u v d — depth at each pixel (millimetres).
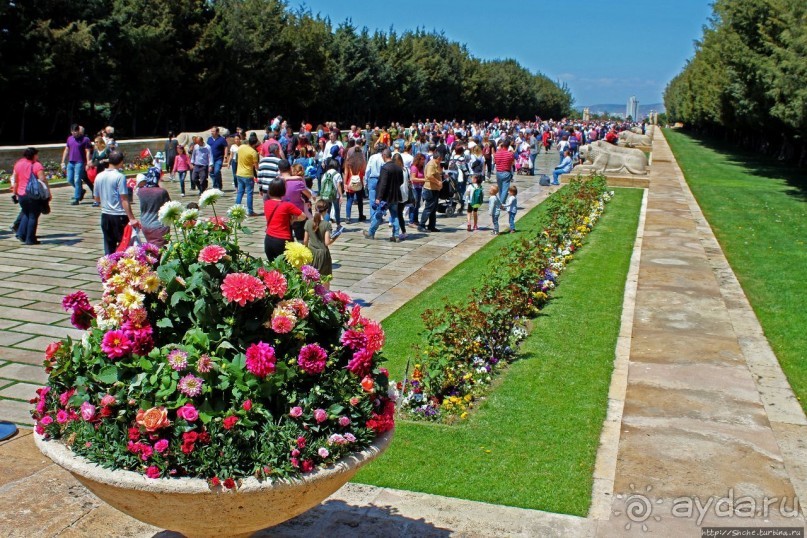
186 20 41531
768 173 33219
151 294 3553
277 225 8562
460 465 5410
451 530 4305
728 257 13758
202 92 43531
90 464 3199
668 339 7855
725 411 5871
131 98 40375
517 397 6758
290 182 10727
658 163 35969
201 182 19750
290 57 48719
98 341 3457
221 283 3549
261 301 3506
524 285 9336
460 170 18609
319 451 3275
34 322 8719
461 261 13016
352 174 16828
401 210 14883
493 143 30578
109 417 3260
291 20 50000
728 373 6809
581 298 10203
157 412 3146
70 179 18000
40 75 32156
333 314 3709
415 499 4734
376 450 3518
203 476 3137
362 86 59719
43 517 4414
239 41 44531
